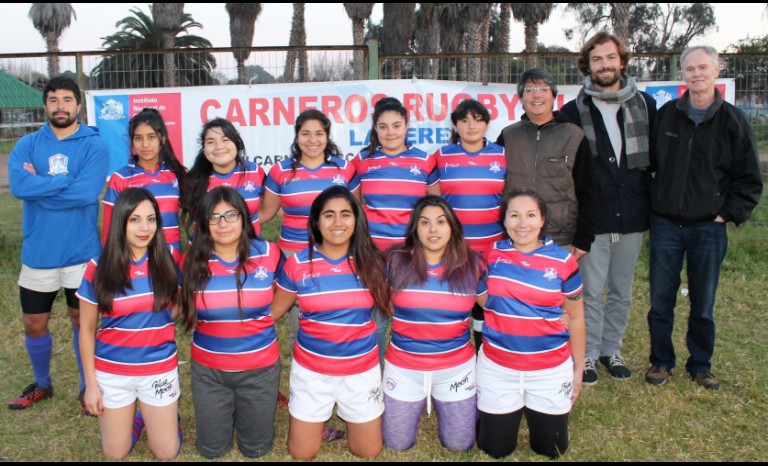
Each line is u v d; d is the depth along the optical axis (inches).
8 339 195.5
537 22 712.4
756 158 149.7
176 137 253.9
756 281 248.1
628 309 170.4
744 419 144.6
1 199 400.5
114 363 125.0
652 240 164.2
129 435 129.8
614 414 147.9
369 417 127.6
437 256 130.6
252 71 255.1
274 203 157.9
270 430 131.8
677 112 155.0
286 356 185.5
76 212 148.9
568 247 155.9
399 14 757.9
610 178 160.6
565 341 129.2
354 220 125.6
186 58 287.3
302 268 127.0
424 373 129.0
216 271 125.9
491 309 129.9
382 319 154.0
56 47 913.5
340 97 252.2
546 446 130.0
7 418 147.9
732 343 192.5
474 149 152.2
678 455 130.0
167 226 148.3
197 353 128.6
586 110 161.2
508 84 252.5
